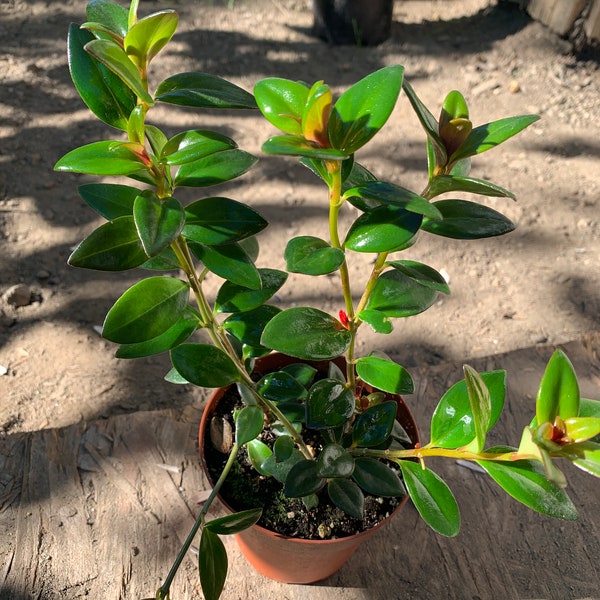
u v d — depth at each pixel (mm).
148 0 4512
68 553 1823
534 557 1886
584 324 2818
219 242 1105
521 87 3912
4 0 4410
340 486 1373
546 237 3156
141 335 1086
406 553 1878
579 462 890
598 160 3504
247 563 1853
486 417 1026
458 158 1037
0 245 3000
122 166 956
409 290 1291
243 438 1239
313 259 1039
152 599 1247
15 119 3564
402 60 4109
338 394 1321
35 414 2443
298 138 901
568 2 3945
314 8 4223
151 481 1977
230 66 3998
